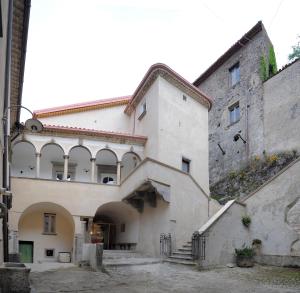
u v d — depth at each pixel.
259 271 14.57
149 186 18.84
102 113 28.42
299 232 15.38
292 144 25.00
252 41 30.41
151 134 23.31
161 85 23.23
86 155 25.33
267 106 27.64
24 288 7.99
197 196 20.77
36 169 22.25
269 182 16.95
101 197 21.97
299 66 25.78
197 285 11.67
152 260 16.73
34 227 22.17
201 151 25.64
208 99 26.61
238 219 17.00
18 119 19.41
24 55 13.51
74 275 13.05
